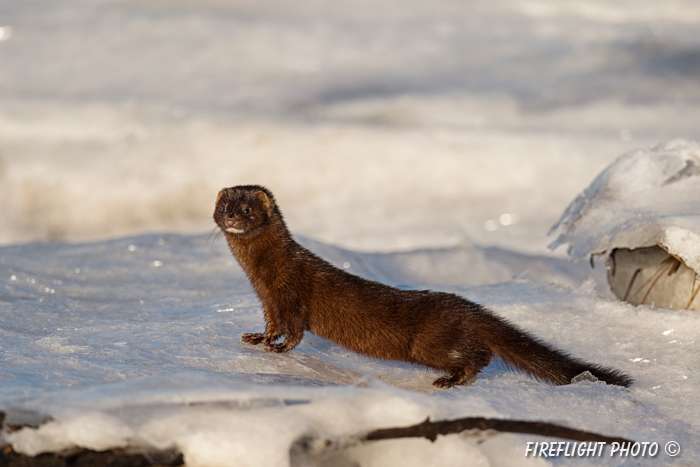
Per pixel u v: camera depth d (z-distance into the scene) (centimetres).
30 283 2312
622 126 7062
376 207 5934
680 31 9269
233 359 1511
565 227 2222
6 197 6225
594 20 9850
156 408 1091
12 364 1341
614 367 1678
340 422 1120
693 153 2202
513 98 7725
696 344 1750
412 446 1149
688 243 1880
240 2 9969
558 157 6288
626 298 2164
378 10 10062
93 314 1962
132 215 6172
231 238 1659
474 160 6288
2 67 7969
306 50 8906
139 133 6600
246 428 1078
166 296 2242
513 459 1182
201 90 7738
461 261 2997
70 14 9238
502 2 10388
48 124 6712
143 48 8650
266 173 6347
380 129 6738
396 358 1630
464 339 1570
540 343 1609
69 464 1055
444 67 8594
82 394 1107
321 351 1731
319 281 1645
